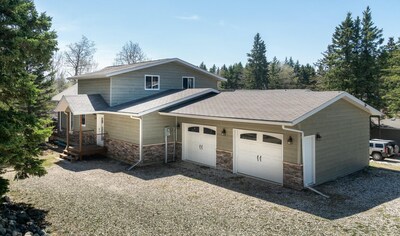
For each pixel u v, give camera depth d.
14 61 7.24
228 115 12.34
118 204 9.20
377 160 19.67
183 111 14.40
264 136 12.18
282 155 11.52
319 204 9.40
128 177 12.63
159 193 10.42
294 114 10.64
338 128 12.78
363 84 30.39
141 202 9.43
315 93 13.38
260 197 10.05
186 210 8.76
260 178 12.36
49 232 7.12
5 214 7.72
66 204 9.15
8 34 7.02
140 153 14.72
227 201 9.62
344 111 13.17
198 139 15.27
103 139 17.48
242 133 13.04
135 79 18.55
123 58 55.97
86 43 51.03
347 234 7.24
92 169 14.11
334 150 12.58
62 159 16.48
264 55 60.12
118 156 16.28
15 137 7.09
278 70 62.16
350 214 8.57
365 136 14.86
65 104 17.42
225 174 13.12
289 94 14.23
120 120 16.12
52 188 10.91
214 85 23.06
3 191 7.46
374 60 30.91
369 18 31.58
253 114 11.75
